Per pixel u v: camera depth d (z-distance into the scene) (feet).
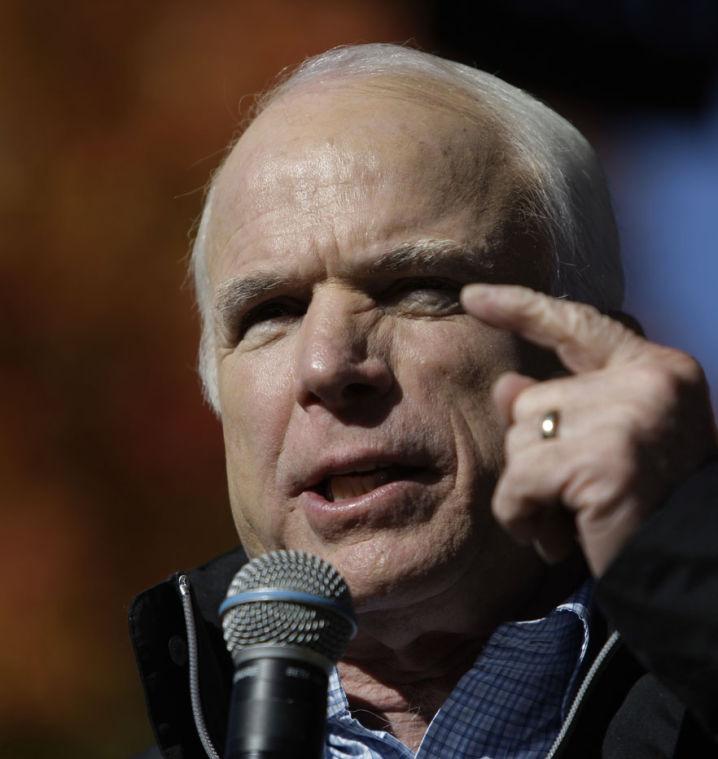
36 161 110.01
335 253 28.32
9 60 110.93
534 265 29.55
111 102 111.75
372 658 29.30
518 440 20.21
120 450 105.81
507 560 28.27
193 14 111.75
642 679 26.27
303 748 18.84
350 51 32.91
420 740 29.09
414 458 27.40
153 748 33.60
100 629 101.45
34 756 96.17
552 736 27.45
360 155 29.07
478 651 29.12
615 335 20.45
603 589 19.52
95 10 110.32
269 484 28.76
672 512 19.43
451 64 31.86
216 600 32.09
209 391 34.47
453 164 29.14
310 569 20.63
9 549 102.53
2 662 98.58
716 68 111.24
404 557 27.04
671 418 19.83
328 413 27.71
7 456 103.24
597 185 32.09
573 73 111.86
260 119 31.78
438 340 28.04
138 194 110.42
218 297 30.25
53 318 107.96
